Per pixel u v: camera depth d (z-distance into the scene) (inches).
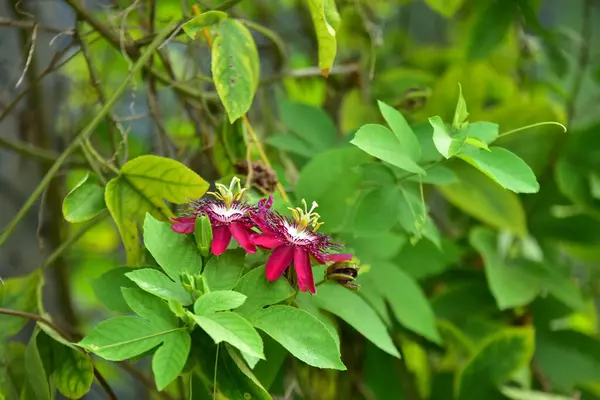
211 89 58.2
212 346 44.4
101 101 51.6
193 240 44.9
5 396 48.9
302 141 55.3
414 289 52.9
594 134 58.1
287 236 44.8
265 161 50.9
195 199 47.0
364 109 60.0
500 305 55.9
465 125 46.4
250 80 47.9
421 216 49.1
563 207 59.7
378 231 49.6
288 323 43.6
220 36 47.7
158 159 46.4
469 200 56.4
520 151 58.2
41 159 54.5
